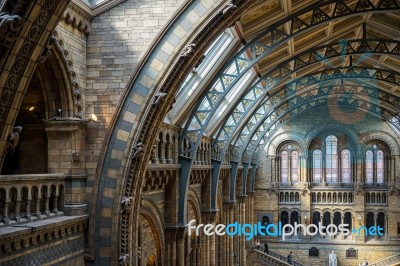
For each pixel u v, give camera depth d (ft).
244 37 82.17
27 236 45.96
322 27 96.27
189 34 57.41
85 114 59.21
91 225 58.29
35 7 31.60
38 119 60.75
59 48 53.31
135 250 61.41
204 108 96.12
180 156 88.07
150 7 58.80
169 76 58.23
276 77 114.52
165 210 85.35
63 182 57.06
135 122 58.59
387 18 98.84
